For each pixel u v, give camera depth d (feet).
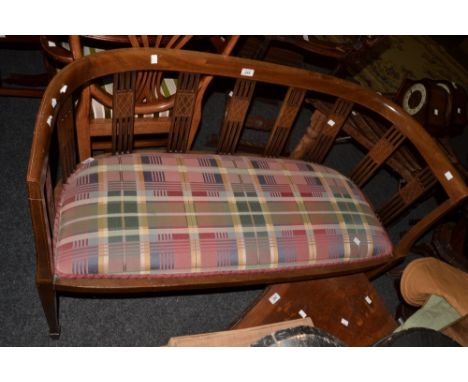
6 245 5.46
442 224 6.86
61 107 3.98
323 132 5.65
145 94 5.05
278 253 4.59
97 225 4.15
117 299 5.49
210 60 4.53
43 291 3.99
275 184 5.16
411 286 4.44
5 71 6.95
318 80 5.01
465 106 6.75
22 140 6.40
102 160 4.72
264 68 4.74
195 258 4.26
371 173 5.91
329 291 5.07
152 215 4.35
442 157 5.14
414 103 6.68
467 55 11.50
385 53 10.22
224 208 4.67
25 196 5.92
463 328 3.85
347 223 5.12
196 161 5.05
